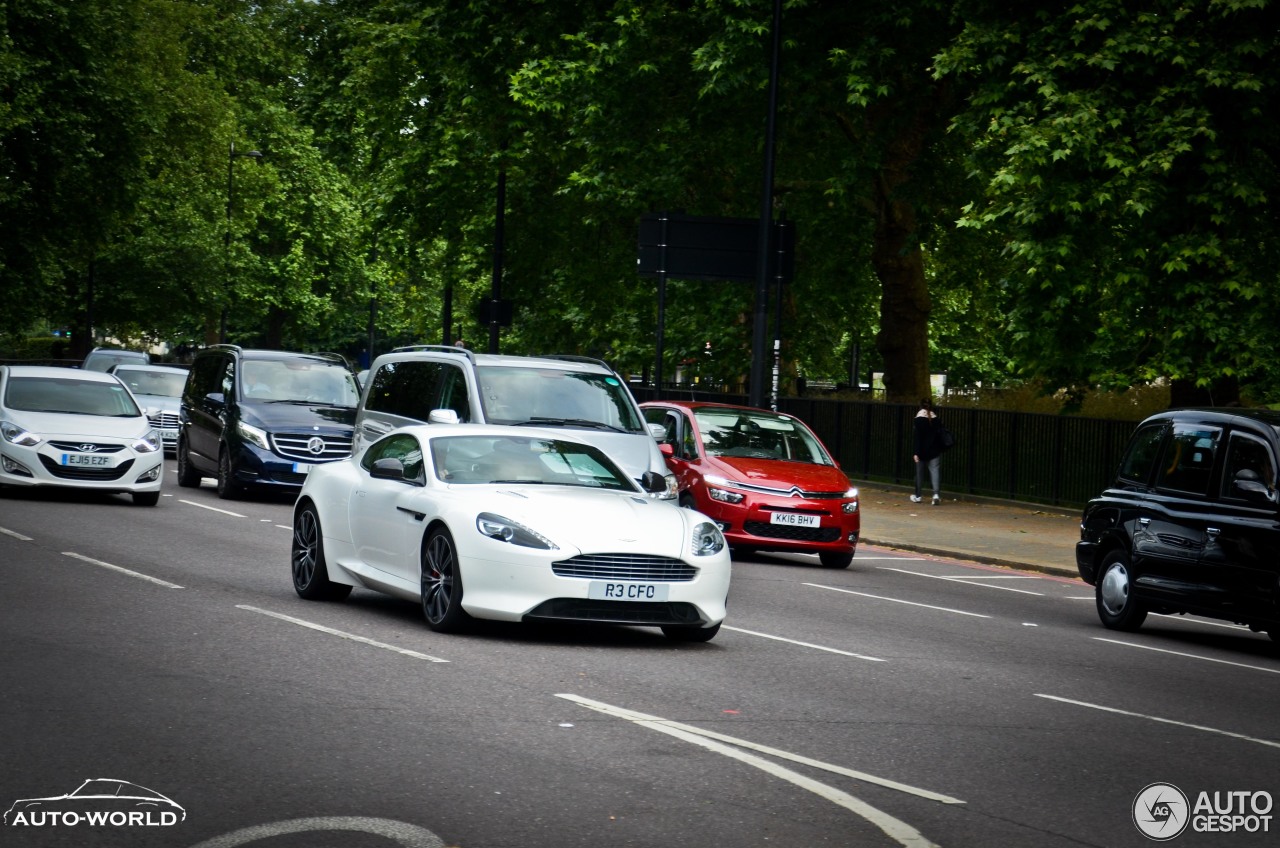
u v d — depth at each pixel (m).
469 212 37.06
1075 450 27.94
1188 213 22.59
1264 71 22.08
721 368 37.84
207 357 26.38
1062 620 14.99
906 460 32.53
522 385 16.34
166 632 10.39
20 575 13.13
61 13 40.78
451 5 33.09
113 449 21.08
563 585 10.59
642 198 30.31
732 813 6.22
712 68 27.05
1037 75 22.78
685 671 9.95
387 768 6.73
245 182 63.47
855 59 27.03
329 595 12.72
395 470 11.77
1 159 40.81
